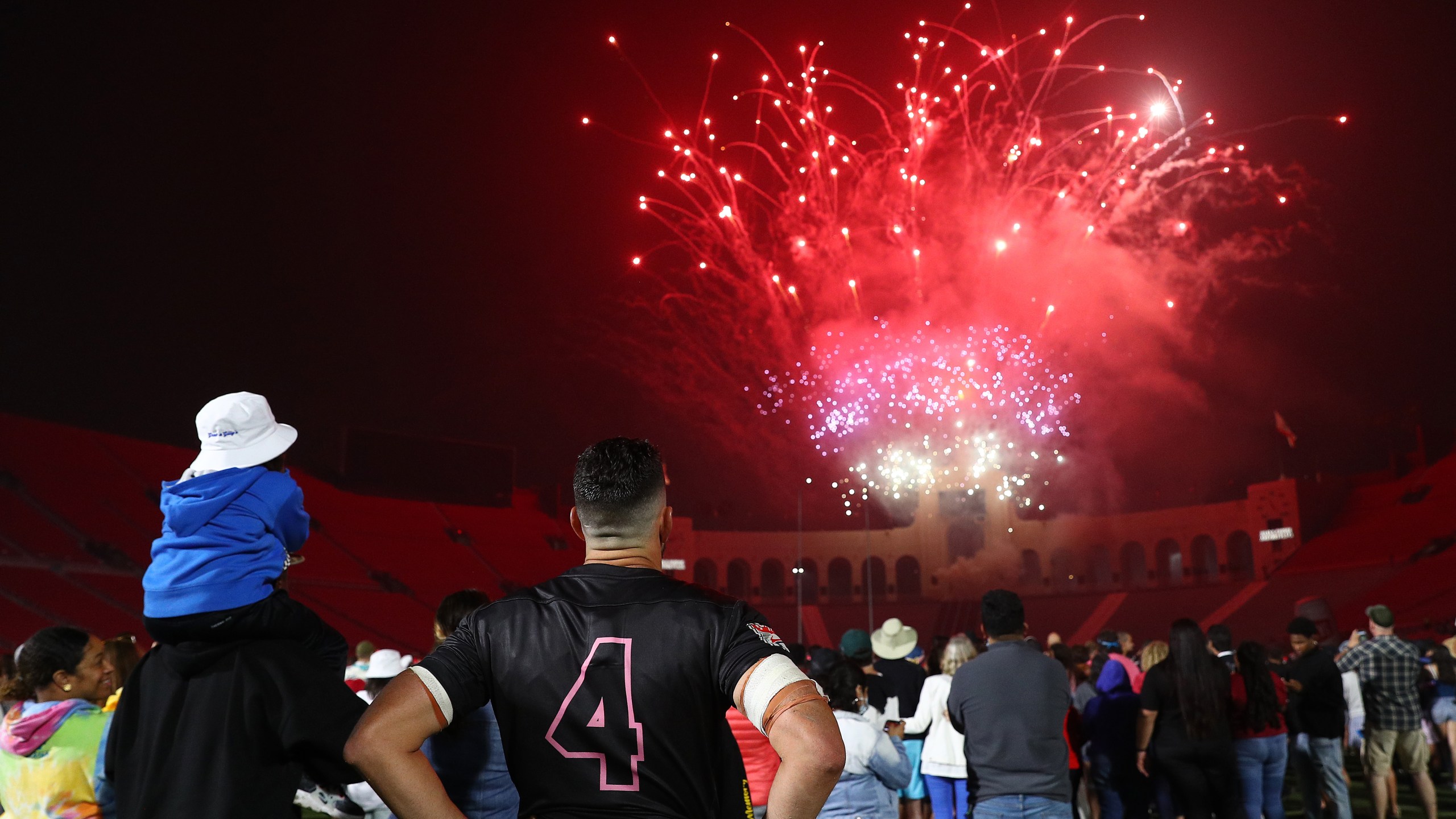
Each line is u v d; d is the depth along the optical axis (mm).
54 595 37562
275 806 2955
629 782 2131
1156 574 59906
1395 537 49750
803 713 2043
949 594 62281
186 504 3027
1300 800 11695
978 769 5375
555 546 60656
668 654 2203
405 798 2047
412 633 46469
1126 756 8609
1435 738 12844
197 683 3014
